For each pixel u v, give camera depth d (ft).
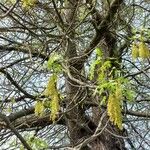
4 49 27.02
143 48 15.51
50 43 25.54
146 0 26.68
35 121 26.14
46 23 27.32
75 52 23.15
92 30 27.55
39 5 22.39
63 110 22.49
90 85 15.57
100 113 26.30
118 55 26.27
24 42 26.43
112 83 13.24
